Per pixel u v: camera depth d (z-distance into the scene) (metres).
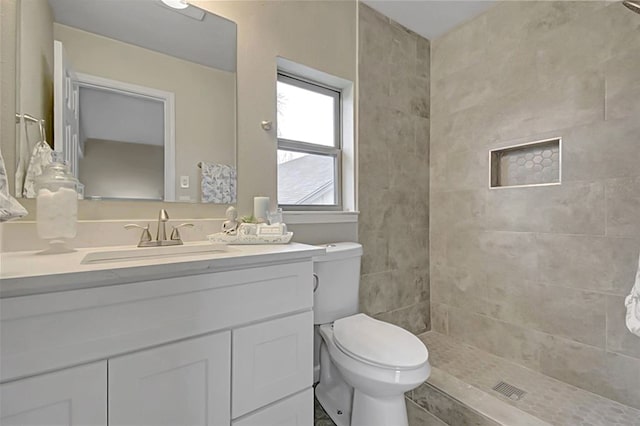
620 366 1.39
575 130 1.53
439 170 2.18
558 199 1.60
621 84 1.39
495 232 1.87
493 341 1.88
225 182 1.37
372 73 1.89
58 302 0.62
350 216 1.78
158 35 1.22
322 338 1.45
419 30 2.11
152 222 1.17
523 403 1.39
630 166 1.36
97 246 1.05
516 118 1.76
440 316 2.18
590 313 1.49
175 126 1.25
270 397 0.92
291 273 0.97
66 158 1.03
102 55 1.10
